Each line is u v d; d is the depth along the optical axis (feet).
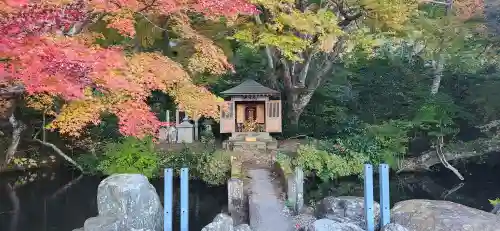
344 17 51.85
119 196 31.86
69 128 34.30
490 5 60.80
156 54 34.83
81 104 33.35
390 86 67.10
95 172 52.75
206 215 42.91
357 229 29.01
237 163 46.75
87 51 24.08
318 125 64.08
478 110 61.98
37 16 21.35
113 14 31.40
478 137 60.49
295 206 37.45
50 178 53.67
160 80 32.50
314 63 65.10
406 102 64.34
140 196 32.42
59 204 46.39
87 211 44.45
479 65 67.15
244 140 55.88
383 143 54.85
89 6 25.40
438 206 31.30
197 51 40.75
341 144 54.60
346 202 34.04
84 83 24.21
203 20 48.14
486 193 51.11
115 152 51.55
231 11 31.58
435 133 54.34
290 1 42.86
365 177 30.12
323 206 35.68
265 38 44.01
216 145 58.75
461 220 28.43
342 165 51.19
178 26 39.73
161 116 61.98
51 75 21.76
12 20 20.68
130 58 32.68
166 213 29.09
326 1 54.44
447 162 55.57
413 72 69.26
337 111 64.69
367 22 51.70
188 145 57.82
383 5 46.11
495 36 59.21
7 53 20.88
